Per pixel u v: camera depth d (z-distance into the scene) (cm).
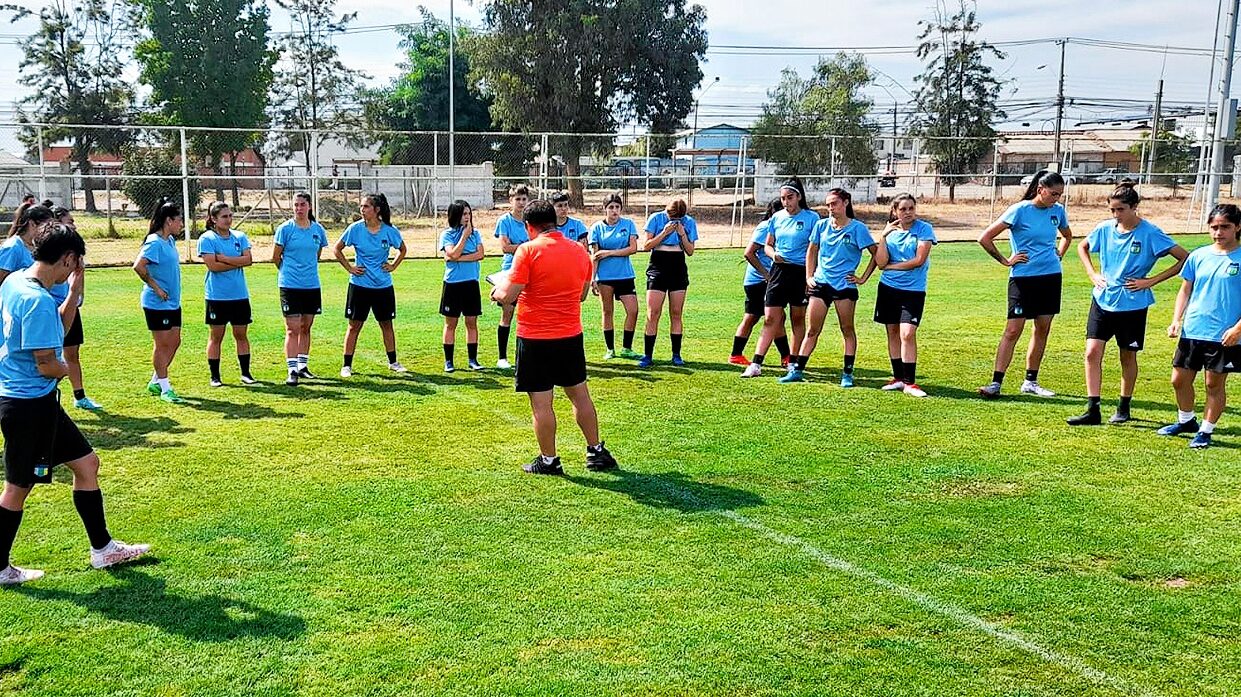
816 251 838
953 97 4456
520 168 4228
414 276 1731
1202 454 625
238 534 479
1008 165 5734
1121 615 393
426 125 5281
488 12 3900
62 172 3362
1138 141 5769
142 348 1004
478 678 343
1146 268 677
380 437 668
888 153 4853
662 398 795
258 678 342
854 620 388
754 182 3931
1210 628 382
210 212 811
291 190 3312
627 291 973
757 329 1160
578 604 401
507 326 916
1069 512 514
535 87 3844
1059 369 923
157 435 667
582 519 502
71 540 471
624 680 342
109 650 362
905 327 802
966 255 2170
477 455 624
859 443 654
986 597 409
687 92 4047
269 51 4256
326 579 425
